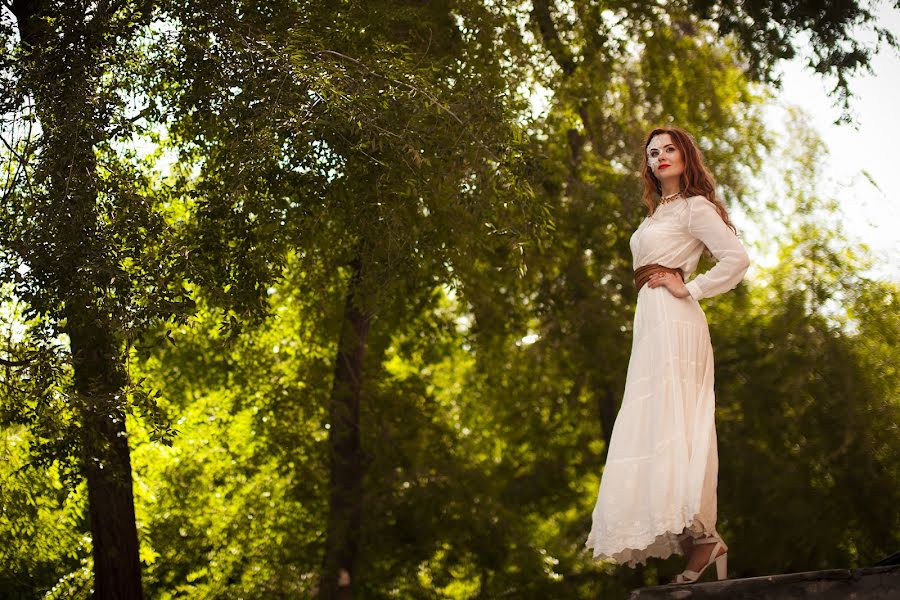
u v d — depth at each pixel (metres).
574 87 12.70
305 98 7.18
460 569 14.70
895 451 12.96
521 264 8.36
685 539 4.14
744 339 14.04
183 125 9.45
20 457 9.52
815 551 12.99
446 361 17.42
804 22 8.45
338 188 8.66
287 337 14.98
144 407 7.36
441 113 8.21
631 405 4.23
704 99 13.90
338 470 14.00
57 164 6.70
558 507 16.28
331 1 8.94
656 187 4.68
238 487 14.99
